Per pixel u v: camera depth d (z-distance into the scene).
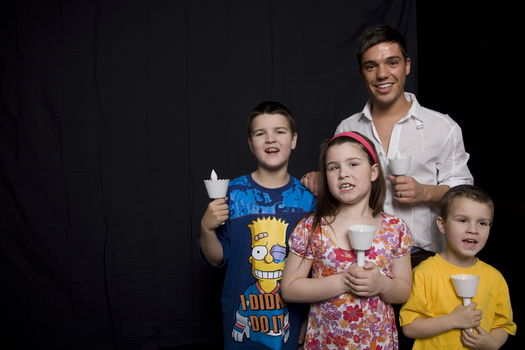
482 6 2.10
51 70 2.16
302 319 1.43
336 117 2.43
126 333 2.25
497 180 2.07
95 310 2.22
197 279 2.32
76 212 2.20
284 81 2.37
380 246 1.23
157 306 2.29
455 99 2.28
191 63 2.29
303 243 1.27
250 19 2.34
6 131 2.13
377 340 1.20
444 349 1.26
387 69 1.50
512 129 1.99
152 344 2.29
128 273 2.26
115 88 2.22
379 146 1.65
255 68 2.35
